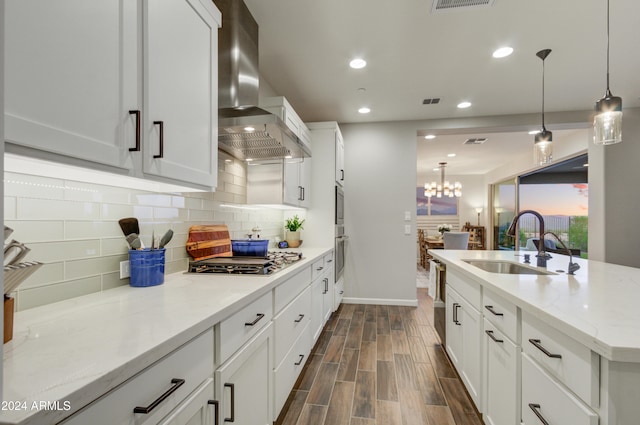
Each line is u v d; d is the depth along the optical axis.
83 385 0.54
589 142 4.07
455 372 2.32
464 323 2.01
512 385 1.31
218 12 1.45
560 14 2.05
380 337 3.04
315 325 2.62
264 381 1.45
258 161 2.59
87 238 1.18
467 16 2.09
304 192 3.37
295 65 2.76
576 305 1.10
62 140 0.71
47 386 0.54
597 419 0.83
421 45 2.44
